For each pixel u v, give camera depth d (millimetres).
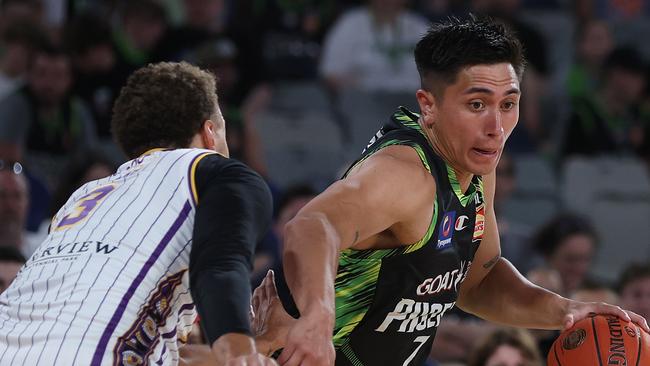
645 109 17078
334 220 5059
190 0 16234
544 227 13289
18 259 8930
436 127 5758
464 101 5574
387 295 5801
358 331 5910
